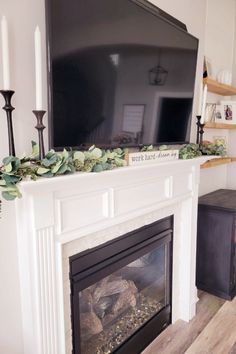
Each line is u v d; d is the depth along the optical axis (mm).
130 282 1817
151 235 1737
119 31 1316
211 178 2766
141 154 1419
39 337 1139
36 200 1044
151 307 1935
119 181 1365
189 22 2041
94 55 1220
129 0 1344
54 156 1016
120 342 1631
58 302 1188
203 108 1965
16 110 1089
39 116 1018
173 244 1962
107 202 1330
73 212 1188
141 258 1810
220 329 1952
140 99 1497
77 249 1286
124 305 1771
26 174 948
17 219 1120
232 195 2615
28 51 1104
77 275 1304
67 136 1171
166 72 1643
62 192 1131
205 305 2242
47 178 989
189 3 2023
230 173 2980
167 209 1836
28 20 1092
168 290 1993
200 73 2182
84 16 1155
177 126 1830
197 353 1732
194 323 2023
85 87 1206
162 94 1645
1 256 1100
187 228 1992
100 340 1605
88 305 1521
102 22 1231
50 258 1126
